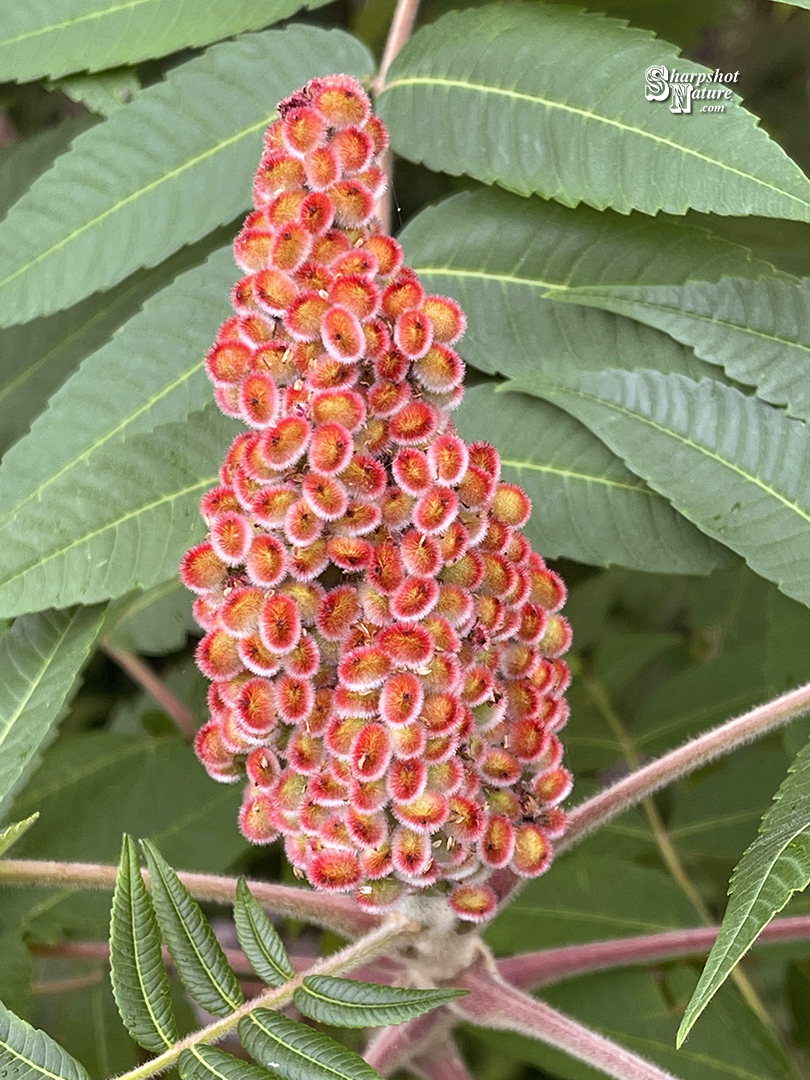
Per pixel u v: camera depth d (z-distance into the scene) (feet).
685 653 1.36
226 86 0.82
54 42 0.83
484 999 0.73
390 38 0.86
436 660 0.58
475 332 0.82
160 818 0.98
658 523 0.80
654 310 0.79
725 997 0.93
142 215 0.81
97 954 0.90
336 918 0.75
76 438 0.77
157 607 1.06
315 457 0.56
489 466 0.61
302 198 0.58
